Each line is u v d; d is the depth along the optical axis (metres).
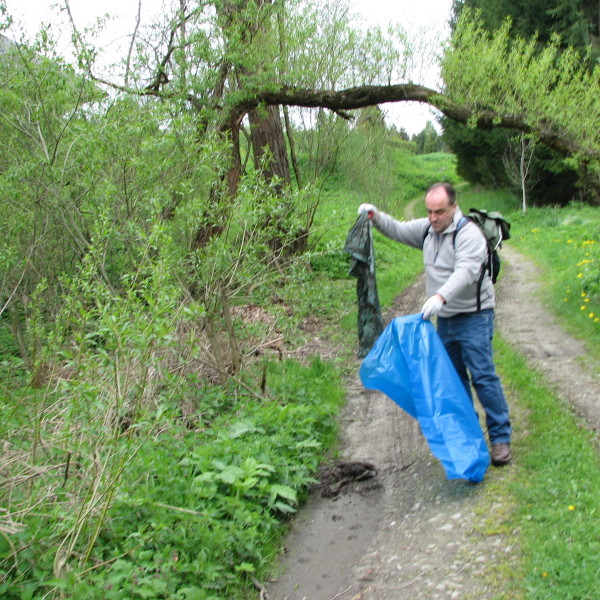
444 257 4.66
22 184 7.28
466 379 5.00
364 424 6.37
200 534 3.90
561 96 10.12
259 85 10.66
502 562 3.57
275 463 4.96
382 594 3.61
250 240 6.92
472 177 38.19
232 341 7.04
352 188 18.17
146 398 5.31
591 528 3.59
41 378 6.36
